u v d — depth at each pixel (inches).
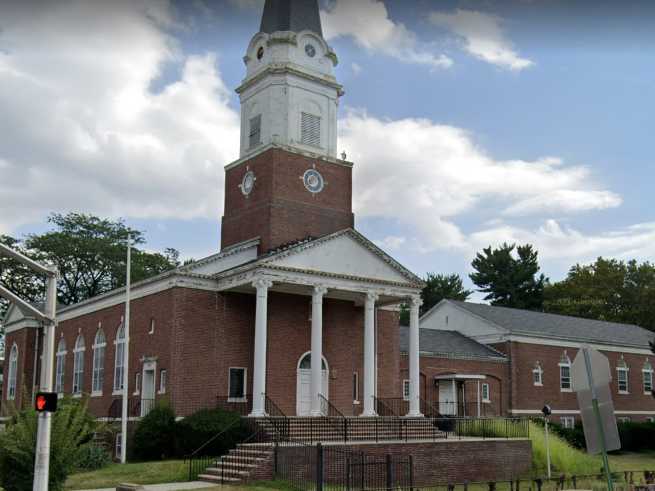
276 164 1674.5
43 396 776.9
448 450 1330.0
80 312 2001.7
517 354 2354.8
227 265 1588.3
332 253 1555.1
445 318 2586.1
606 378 641.0
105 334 1823.3
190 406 1473.9
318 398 1472.7
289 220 1668.3
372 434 1409.9
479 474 1363.2
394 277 1638.8
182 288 1513.3
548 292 3833.7
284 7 1803.6
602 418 637.3
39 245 2891.2
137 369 1601.9
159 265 3176.7
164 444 1364.4
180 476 1156.5
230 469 1151.0
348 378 1691.7
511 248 3939.5
